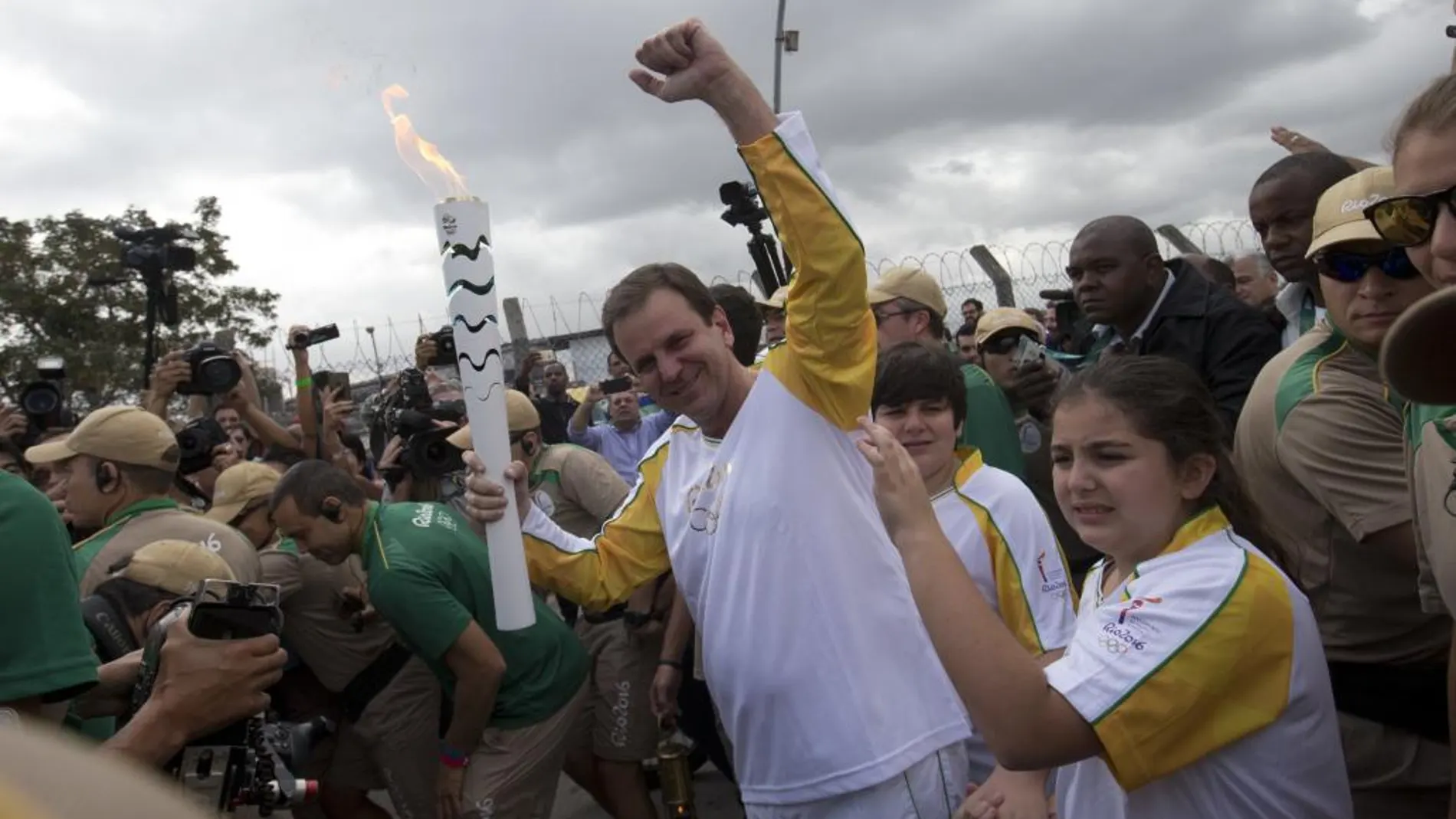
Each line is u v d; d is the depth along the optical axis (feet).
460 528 12.10
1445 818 7.71
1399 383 4.33
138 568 8.32
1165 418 5.95
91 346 68.54
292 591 13.20
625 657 13.66
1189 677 5.44
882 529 7.61
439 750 13.44
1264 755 5.61
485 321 7.70
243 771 6.58
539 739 12.05
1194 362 12.31
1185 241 27.91
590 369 35.22
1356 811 7.97
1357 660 7.91
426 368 15.26
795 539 7.34
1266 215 10.68
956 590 5.80
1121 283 12.57
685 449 8.39
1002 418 11.93
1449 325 4.15
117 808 1.37
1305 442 7.71
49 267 69.51
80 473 11.49
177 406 30.63
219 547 11.53
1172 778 5.73
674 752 13.67
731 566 7.52
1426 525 6.29
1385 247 7.11
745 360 13.30
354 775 14.01
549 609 12.50
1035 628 8.29
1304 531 8.10
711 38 6.95
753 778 7.63
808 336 7.30
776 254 17.43
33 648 6.56
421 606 11.20
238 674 6.36
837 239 7.02
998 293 30.66
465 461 7.83
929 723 7.36
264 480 14.21
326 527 11.68
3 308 67.41
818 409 7.55
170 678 6.30
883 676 7.30
